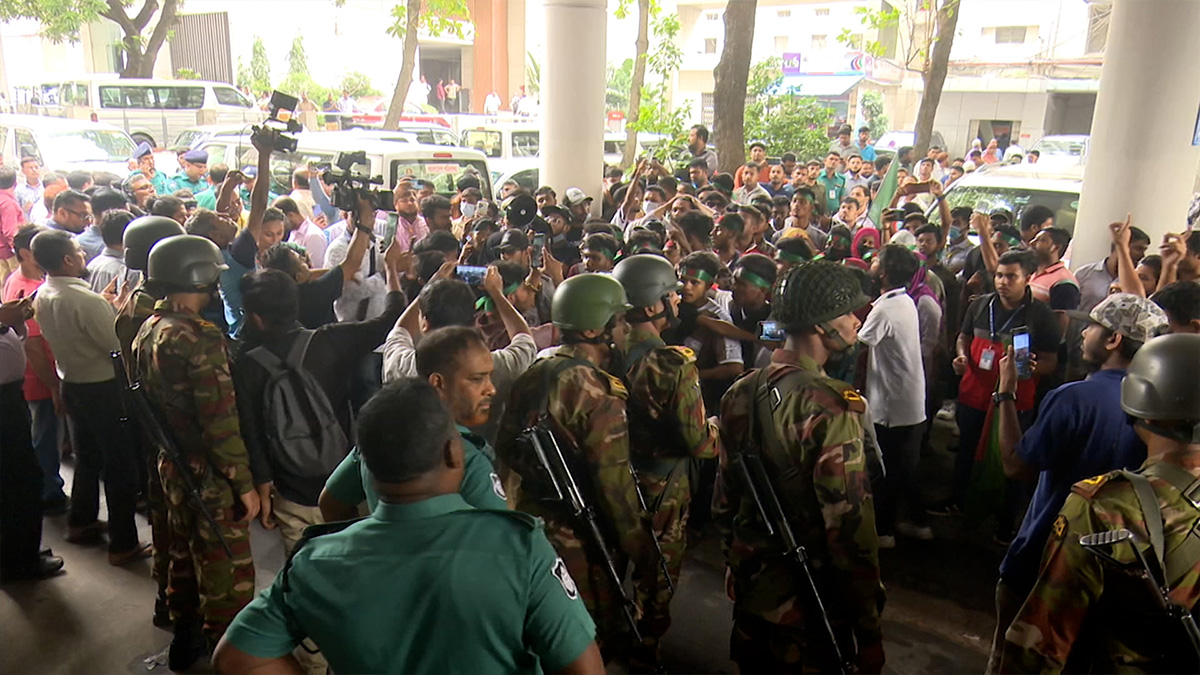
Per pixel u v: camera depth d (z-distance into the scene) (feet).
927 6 43.24
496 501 6.98
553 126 27.94
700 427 9.48
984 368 14.26
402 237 20.61
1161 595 5.46
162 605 11.95
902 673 11.30
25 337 14.60
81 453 14.01
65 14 61.05
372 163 26.89
